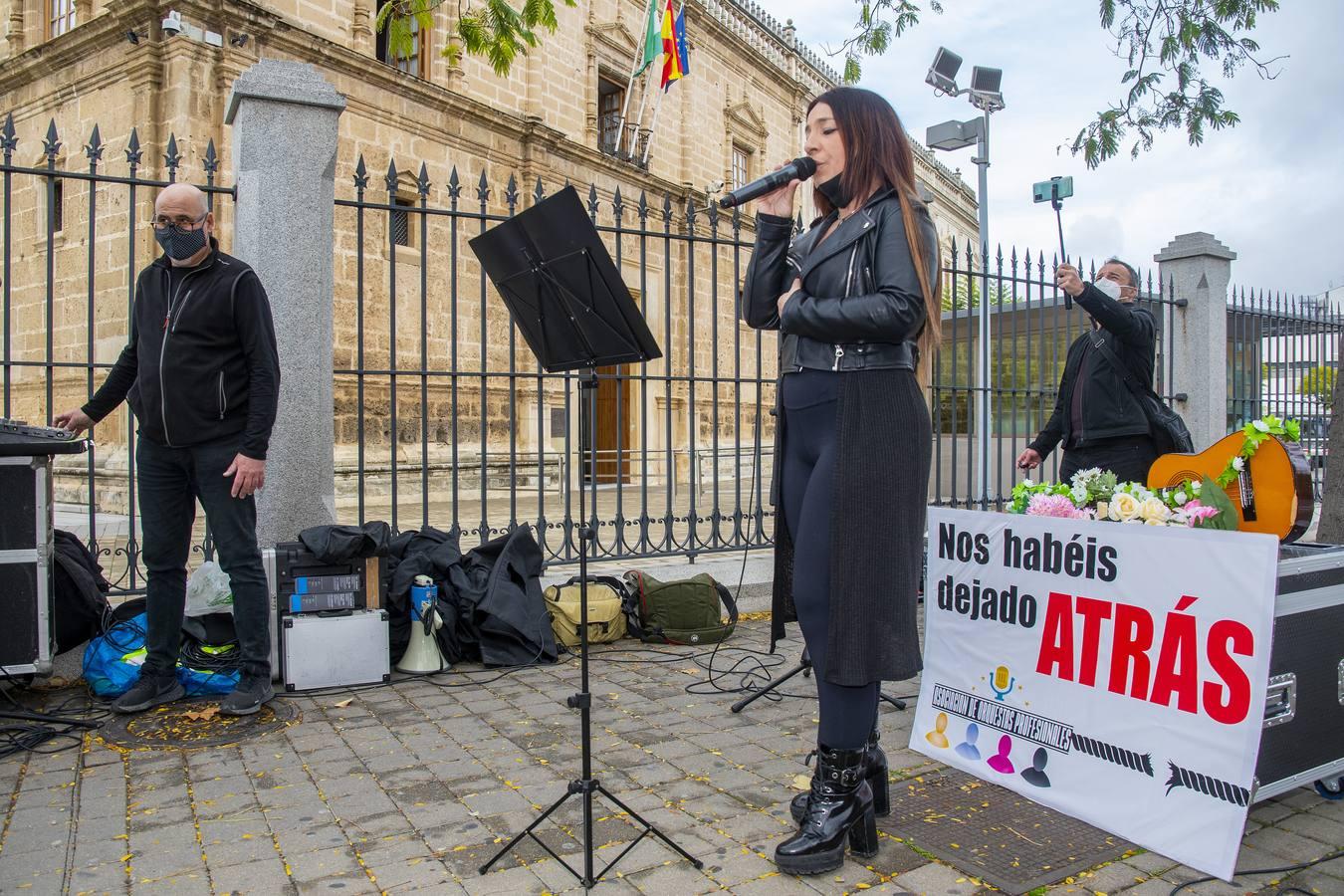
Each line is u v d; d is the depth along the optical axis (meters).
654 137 18.58
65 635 4.12
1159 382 7.92
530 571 5.01
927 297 2.33
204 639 4.16
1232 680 2.45
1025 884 2.41
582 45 17.00
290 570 4.27
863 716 2.46
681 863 2.52
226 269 3.65
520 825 2.76
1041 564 2.97
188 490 3.85
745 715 3.88
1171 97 7.33
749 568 6.27
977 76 8.02
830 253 2.44
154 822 2.78
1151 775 2.62
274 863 2.51
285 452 4.61
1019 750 3.01
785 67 23.48
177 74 10.58
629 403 16.58
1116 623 2.74
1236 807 2.41
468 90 14.42
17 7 12.63
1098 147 7.53
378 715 3.86
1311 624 2.68
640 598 5.27
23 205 12.48
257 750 3.42
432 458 13.05
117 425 11.02
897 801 2.95
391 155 12.93
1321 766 2.72
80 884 2.40
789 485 2.60
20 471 3.75
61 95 11.88
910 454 2.38
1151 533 2.65
